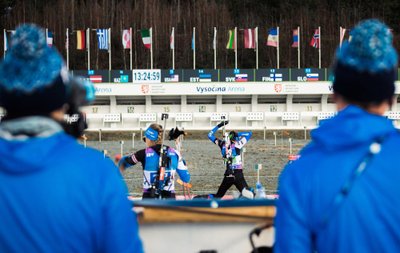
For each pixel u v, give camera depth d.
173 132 36.81
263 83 185.50
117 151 103.00
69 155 8.14
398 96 181.12
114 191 8.18
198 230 12.67
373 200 7.89
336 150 8.29
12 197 7.79
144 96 189.62
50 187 7.81
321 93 185.25
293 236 8.26
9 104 8.05
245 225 12.68
